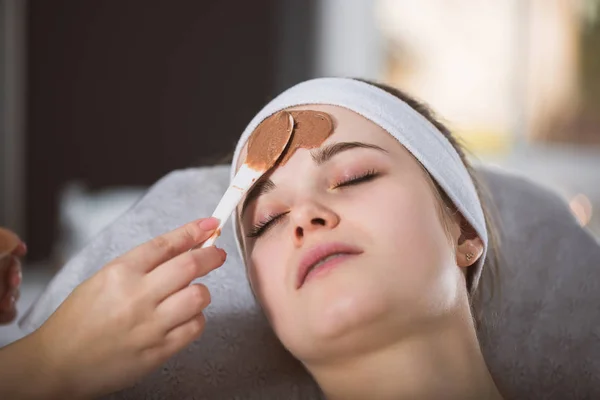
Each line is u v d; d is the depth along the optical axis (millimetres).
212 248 792
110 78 3703
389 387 842
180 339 790
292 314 824
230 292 1114
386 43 3777
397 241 811
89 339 785
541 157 3645
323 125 893
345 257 803
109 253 1154
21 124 3631
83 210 3227
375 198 834
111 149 3721
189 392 1030
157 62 3729
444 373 861
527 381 1170
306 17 3707
